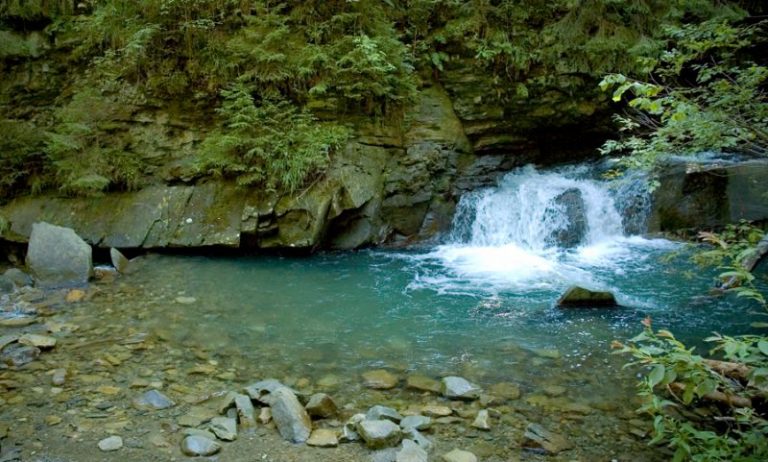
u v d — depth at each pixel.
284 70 8.88
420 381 4.55
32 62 9.60
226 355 5.03
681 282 7.28
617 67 9.94
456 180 10.20
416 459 3.31
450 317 6.13
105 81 9.19
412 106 10.01
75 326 5.60
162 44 9.16
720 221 9.22
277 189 8.59
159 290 6.85
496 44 9.86
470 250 9.18
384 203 9.39
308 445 3.52
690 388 2.55
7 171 8.67
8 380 4.31
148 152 9.07
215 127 9.20
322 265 8.15
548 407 4.11
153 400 4.04
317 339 5.48
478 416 3.89
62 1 9.70
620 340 5.41
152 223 8.44
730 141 4.72
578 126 10.81
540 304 6.54
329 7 9.31
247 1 9.21
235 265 8.00
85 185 8.29
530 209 9.45
